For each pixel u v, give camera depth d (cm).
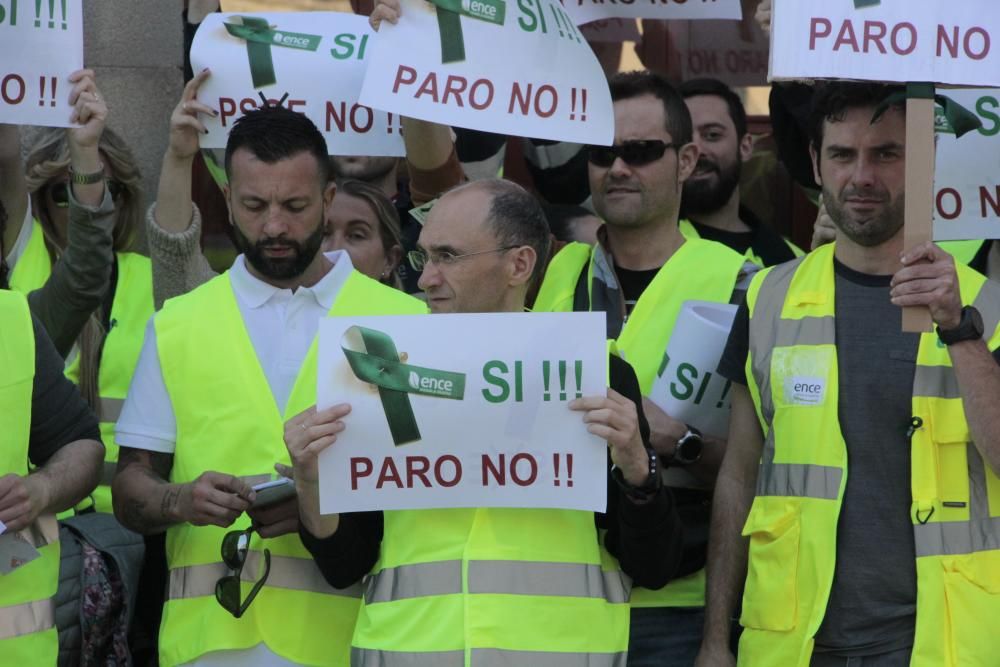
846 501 600
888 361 604
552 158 877
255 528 622
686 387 673
